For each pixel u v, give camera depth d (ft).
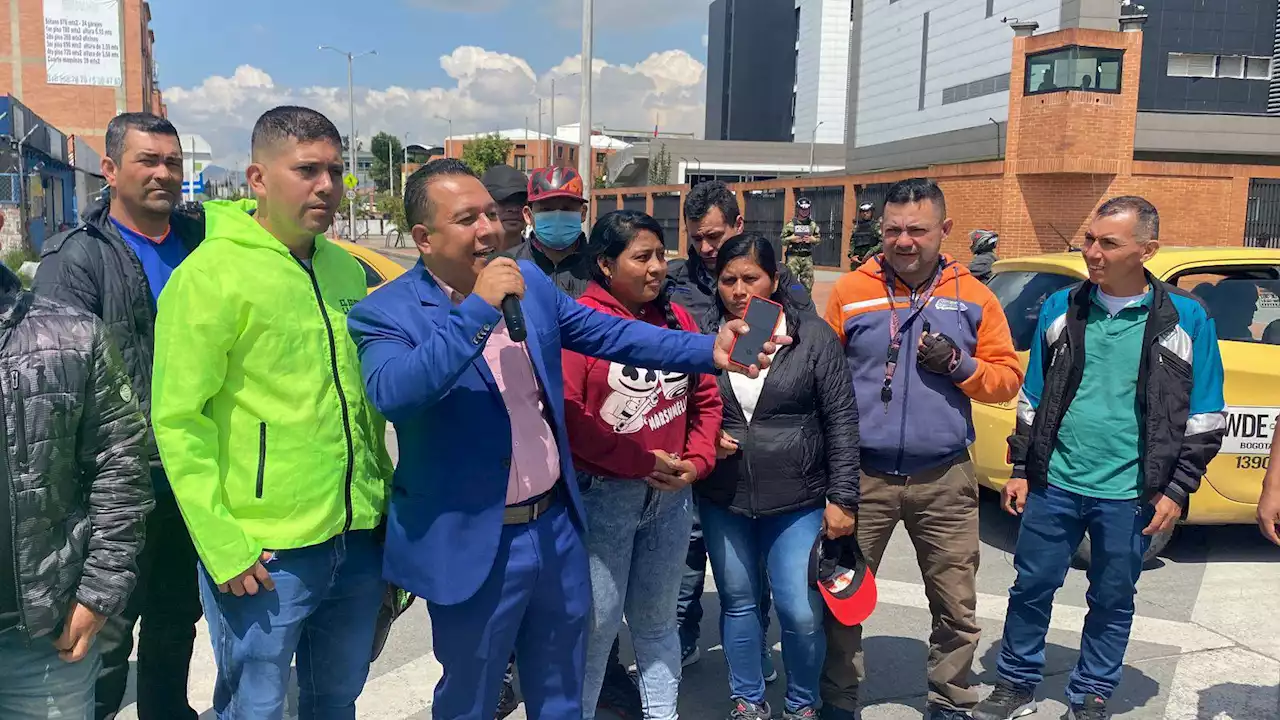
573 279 12.41
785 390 9.70
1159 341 10.27
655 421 9.21
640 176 223.92
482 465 7.48
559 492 8.14
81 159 106.52
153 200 9.59
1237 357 15.76
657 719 9.82
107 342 6.97
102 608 6.77
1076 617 14.25
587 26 58.44
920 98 124.67
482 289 6.77
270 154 7.36
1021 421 11.39
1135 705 11.51
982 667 12.65
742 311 9.89
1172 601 14.84
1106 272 10.27
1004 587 15.35
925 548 10.61
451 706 7.95
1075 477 10.61
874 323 10.48
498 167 14.32
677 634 10.07
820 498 10.03
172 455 7.06
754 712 10.35
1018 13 103.76
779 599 10.00
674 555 9.71
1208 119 94.84
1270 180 69.72
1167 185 69.15
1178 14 104.78
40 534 6.45
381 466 8.34
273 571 7.46
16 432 6.30
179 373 7.13
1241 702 11.59
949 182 78.74
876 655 12.89
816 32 261.44
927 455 10.26
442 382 6.77
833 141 262.26
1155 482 10.18
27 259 62.49
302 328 7.55
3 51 142.31
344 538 7.86
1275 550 17.34
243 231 7.45
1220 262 16.22
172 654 9.73
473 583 7.44
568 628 8.14
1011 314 17.60
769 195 107.86
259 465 7.39
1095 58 67.82
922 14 123.24
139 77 149.38
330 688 8.48
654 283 9.32
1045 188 71.26
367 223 163.02
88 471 6.94
